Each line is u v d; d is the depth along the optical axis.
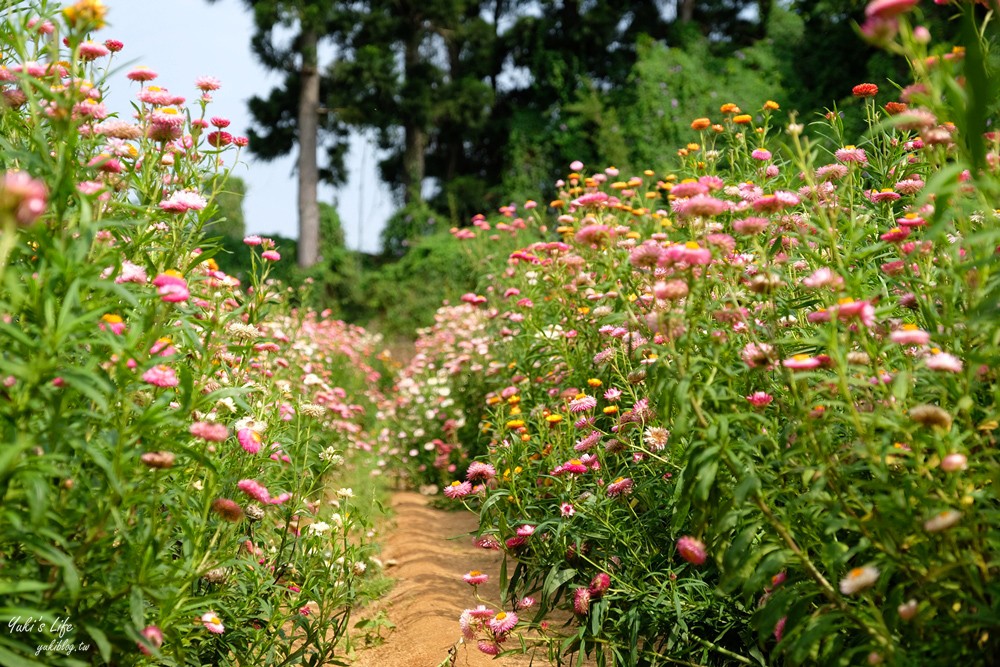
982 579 2.16
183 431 2.57
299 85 22.14
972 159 2.12
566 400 4.30
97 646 2.29
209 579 2.92
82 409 2.27
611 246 3.50
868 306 2.37
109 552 2.30
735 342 2.90
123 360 2.19
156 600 2.36
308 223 21.44
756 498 2.43
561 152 21.38
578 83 22.30
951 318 2.44
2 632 2.07
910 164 3.69
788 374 2.49
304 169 21.64
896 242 2.81
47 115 2.43
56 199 2.18
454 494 4.13
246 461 3.19
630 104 20.88
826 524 2.31
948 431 2.21
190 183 3.30
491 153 27.00
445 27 24.53
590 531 3.55
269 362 3.99
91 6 2.29
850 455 2.50
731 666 3.05
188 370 2.35
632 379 3.71
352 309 20.80
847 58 18.92
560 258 5.04
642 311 3.67
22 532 2.01
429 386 8.48
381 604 4.77
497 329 7.32
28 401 1.97
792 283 3.02
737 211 3.98
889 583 2.44
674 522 2.98
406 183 24.31
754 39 25.75
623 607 3.38
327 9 20.55
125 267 2.55
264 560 3.51
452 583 4.98
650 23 24.31
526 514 3.93
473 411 7.40
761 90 19.88
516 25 24.25
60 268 2.03
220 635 3.04
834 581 2.36
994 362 2.12
